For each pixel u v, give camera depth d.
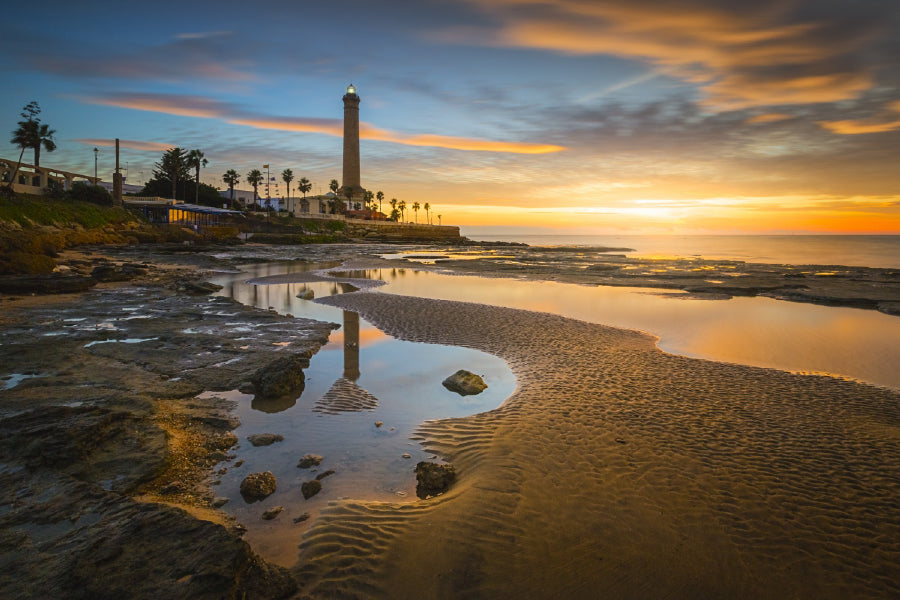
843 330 18.50
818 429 8.61
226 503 6.14
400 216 186.62
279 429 8.55
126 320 16.66
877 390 10.99
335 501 6.20
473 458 7.38
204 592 3.80
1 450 6.25
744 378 11.66
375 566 4.87
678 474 6.85
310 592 4.46
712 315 21.53
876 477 6.90
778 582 4.81
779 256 80.19
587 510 5.91
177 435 7.91
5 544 4.41
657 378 11.55
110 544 4.29
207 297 22.77
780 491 6.46
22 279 22.47
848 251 100.62
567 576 4.80
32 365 11.14
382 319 18.83
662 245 151.38
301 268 42.03
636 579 4.79
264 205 137.00
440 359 13.38
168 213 72.25
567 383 11.11
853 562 5.12
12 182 53.53
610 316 20.97
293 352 13.54
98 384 10.02
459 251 85.69
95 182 77.12
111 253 44.44
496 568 4.88
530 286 31.77
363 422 8.93
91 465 6.47
